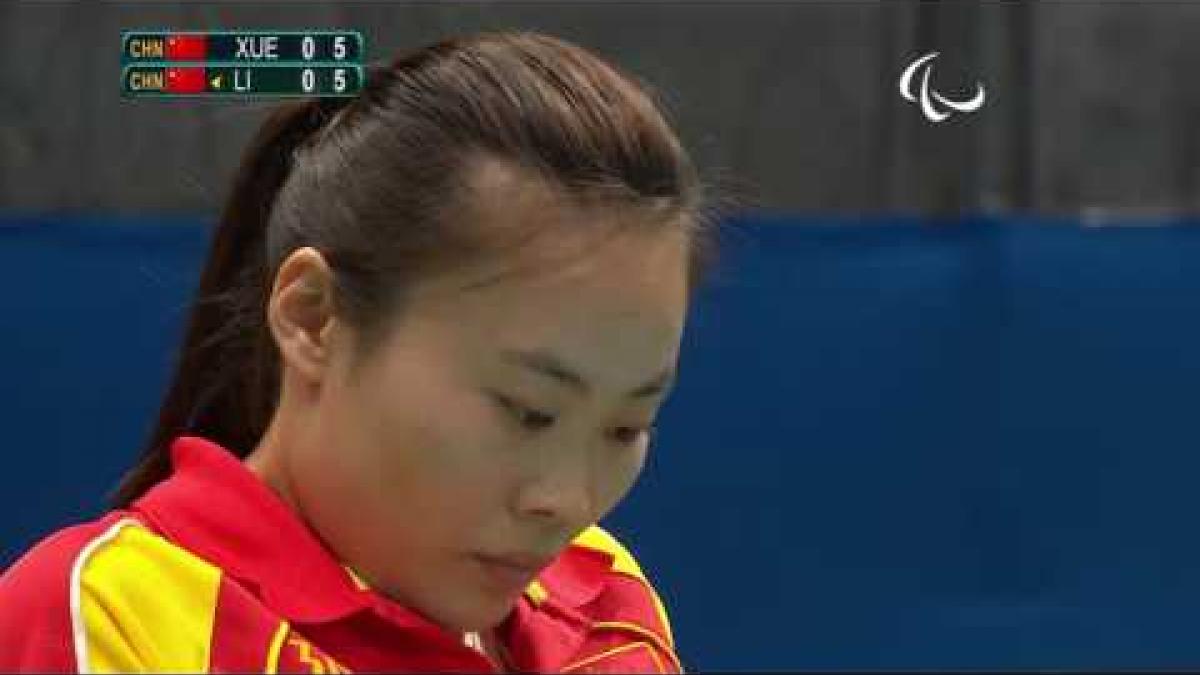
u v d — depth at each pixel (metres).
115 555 2.74
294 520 2.79
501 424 2.56
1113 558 10.23
